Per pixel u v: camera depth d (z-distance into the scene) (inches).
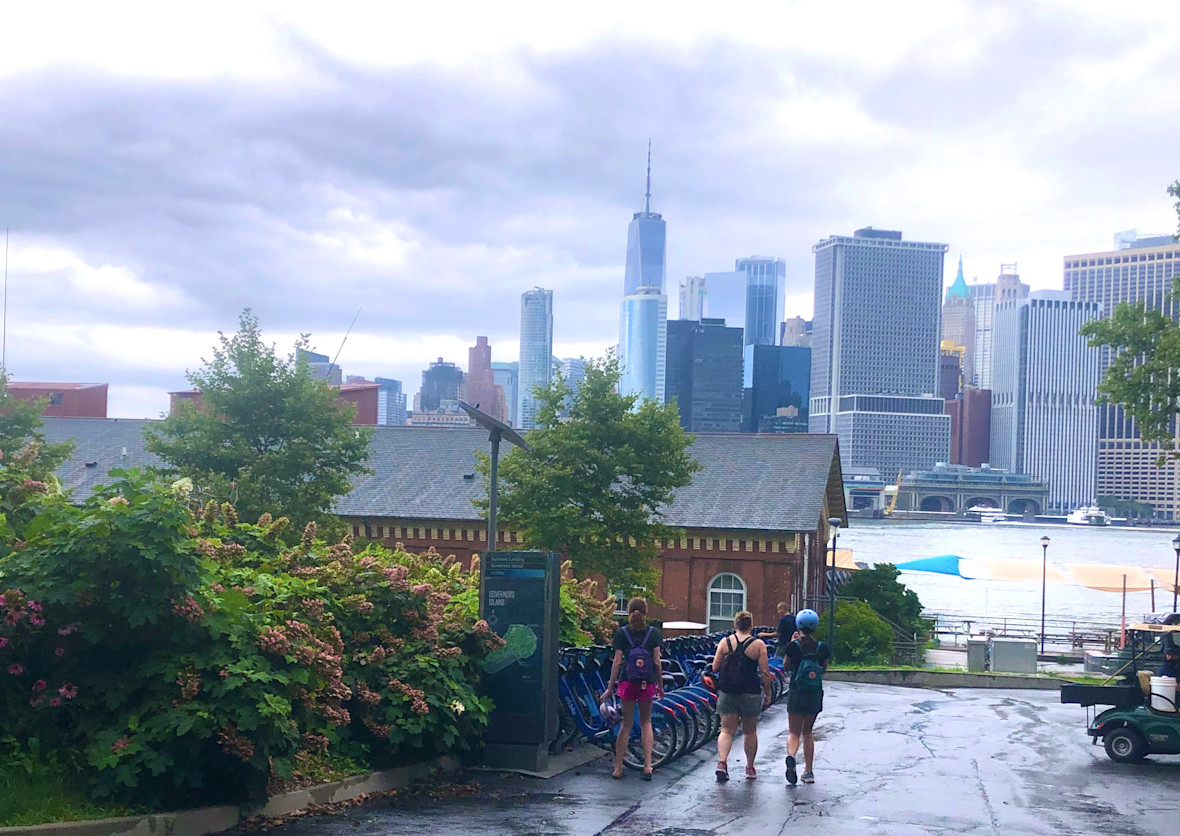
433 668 447.2
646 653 477.7
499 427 617.3
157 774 327.3
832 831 388.5
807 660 485.1
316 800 383.9
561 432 1190.9
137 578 346.0
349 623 459.2
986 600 3836.1
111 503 351.9
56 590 341.1
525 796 427.5
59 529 354.0
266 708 338.0
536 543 1195.3
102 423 2096.5
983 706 871.7
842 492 1866.4
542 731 474.0
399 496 1706.4
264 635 362.9
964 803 452.8
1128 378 1110.4
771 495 1604.3
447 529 1640.0
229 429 1117.7
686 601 1557.6
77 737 347.3
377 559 494.3
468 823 375.6
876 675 1155.3
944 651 1897.1
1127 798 482.6
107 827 308.2
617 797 435.2
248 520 1058.1
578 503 1207.6
